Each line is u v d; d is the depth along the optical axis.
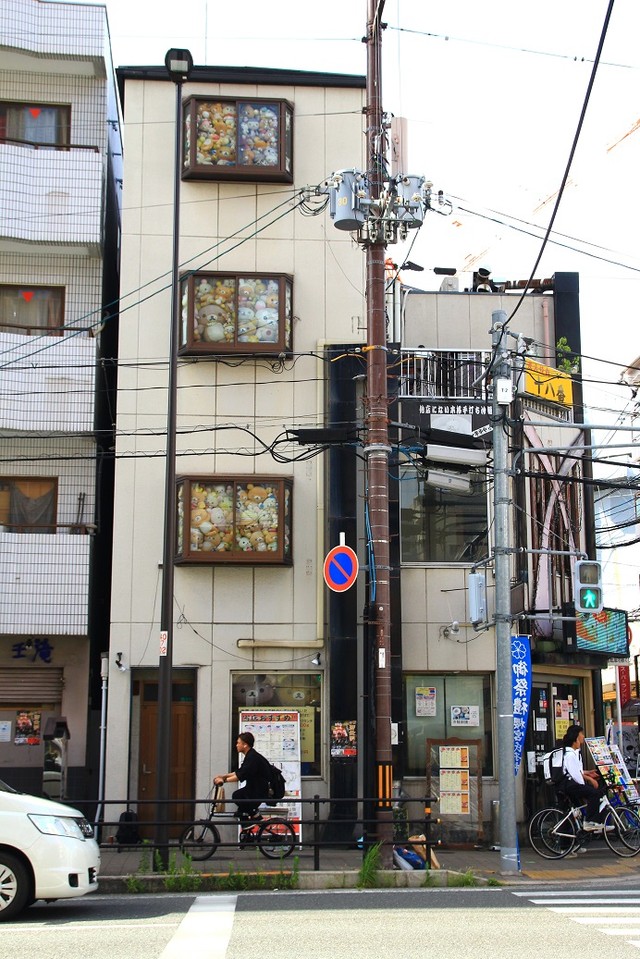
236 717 18.75
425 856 14.30
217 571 19.16
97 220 20.56
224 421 19.70
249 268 20.23
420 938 8.97
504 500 16.17
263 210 20.45
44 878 10.37
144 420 19.69
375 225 15.10
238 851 16.98
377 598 14.70
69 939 9.11
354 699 18.50
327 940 8.91
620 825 16.67
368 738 16.61
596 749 18.30
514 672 16.19
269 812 16.75
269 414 19.77
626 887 13.56
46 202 20.56
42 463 20.52
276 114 20.52
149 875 13.31
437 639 19.33
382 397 15.16
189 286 19.72
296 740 17.84
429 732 19.20
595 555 22.00
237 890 13.21
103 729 18.66
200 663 18.84
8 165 20.50
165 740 14.77
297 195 20.39
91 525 20.23
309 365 19.95
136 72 20.66
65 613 19.31
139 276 20.11
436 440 17.36
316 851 13.90
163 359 19.89
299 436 16.94
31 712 20.08
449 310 22.28
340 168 20.66
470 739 18.95
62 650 20.19
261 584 19.17
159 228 20.30
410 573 19.55
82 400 20.06
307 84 20.84
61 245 20.64
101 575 21.00
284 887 13.32
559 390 21.75
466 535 19.92
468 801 17.88
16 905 10.31
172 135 20.58
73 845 10.66
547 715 20.58
